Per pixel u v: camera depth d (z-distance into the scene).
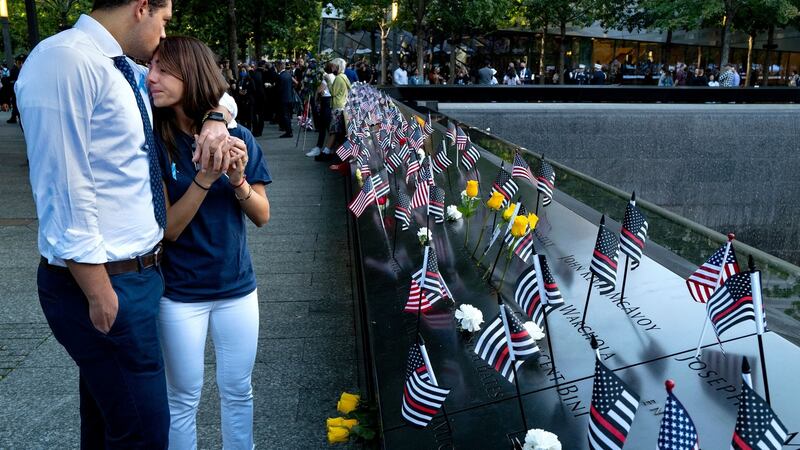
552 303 3.12
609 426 2.13
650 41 40.00
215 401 4.11
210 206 2.65
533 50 38.97
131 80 2.30
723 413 2.57
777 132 16.36
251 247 7.53
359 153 7.78
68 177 2.07
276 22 28.22
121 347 2.31
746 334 3.05
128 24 2.27
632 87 16.94
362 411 3.37
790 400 2.58
